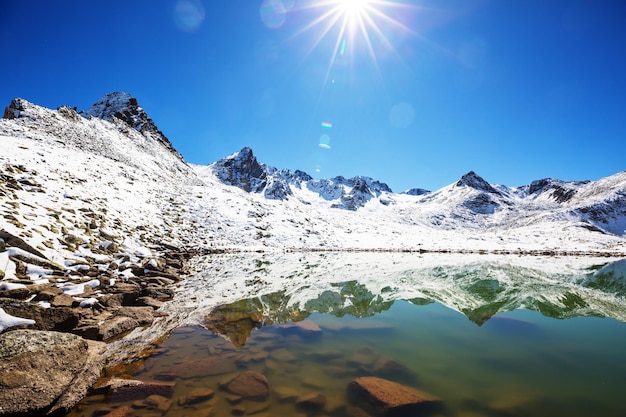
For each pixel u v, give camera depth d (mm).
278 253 29531
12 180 16234
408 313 9969
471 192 183125
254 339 7379
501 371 5809
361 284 15133
